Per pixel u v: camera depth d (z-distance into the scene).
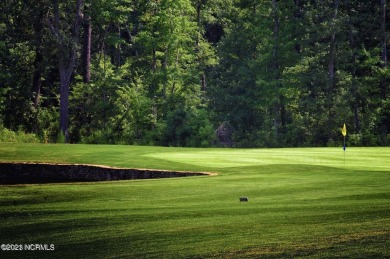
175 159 63.03
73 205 33.88
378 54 135.62
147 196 36.50
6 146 79.00
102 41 143.75
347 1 133.25
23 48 125.88
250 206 30.58
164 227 25.78
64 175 62.78
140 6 133.00
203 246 22.06
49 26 119.62
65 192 38.97
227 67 152.38
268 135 122.81
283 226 24.70
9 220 29.53
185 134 115.88
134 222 27.33
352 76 129.12
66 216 29.97
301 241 21.86
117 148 78.44
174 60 135.75
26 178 64.19
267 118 128.88
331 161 59.94
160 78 127.62
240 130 134.12
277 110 130.00
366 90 125.81
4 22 125.44
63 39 117.25
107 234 25.12
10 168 64.75
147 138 118.50
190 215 28.42
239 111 138.00
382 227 23.47
